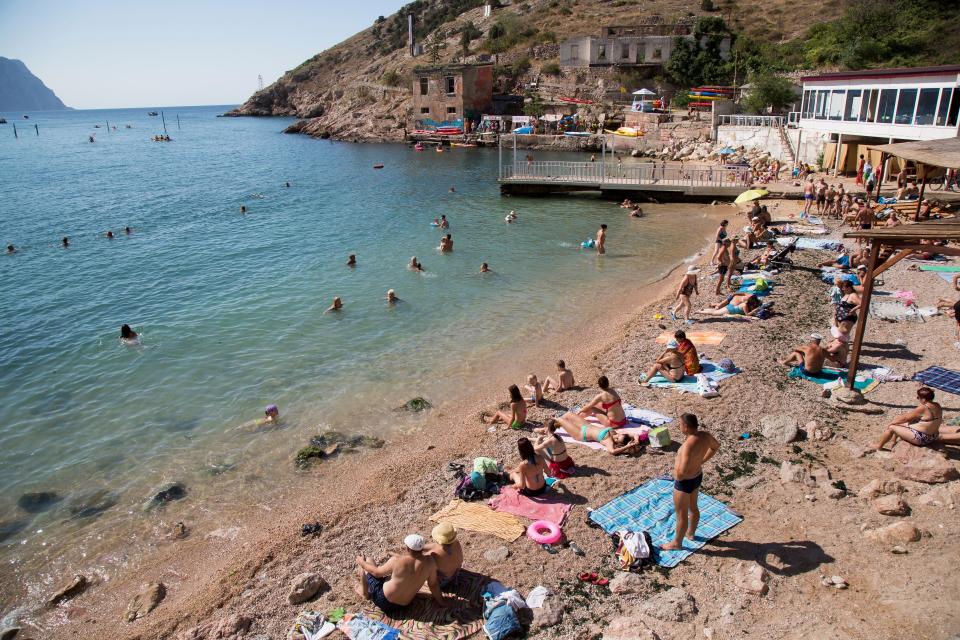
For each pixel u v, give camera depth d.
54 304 21.95
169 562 9.79
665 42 77.81
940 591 7.34
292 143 92.88
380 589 7.84
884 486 9.35
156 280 24.56
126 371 16.53
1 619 8.86
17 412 14.52
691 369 14.06
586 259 26.33
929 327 15.99
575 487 10.36
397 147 81.31
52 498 11.44
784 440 11.27
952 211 25.06
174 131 133.88
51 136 127.12
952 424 11.18
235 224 35.16
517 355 17.02
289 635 7.73
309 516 10.63
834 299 18.33
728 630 7.15
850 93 37.06
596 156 63.56
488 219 34.94
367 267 25.69
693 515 8.38
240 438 13.26
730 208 35.75
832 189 30.42
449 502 10.30
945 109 29.17
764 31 81.12
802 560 8.20
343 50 158.25
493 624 7.44
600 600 7.88
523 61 90.44
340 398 14.86
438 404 14.49
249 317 20.27
